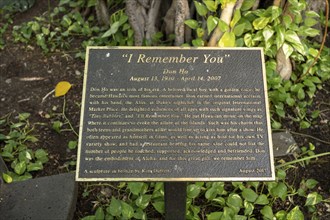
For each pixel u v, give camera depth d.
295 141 2.46
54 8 3.20
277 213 2.05
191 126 1.67
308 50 2.56
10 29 3.10
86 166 1.61
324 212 2.16
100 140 1.65
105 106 1.71
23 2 3.21
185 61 1.79
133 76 1.76
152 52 1.80
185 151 1.64
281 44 2.36
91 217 2.00
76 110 2.63
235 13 2.27
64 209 2.03
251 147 1.65
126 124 1.68
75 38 2.99
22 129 2.54
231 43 2.24
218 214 1.97
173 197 1.72
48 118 2.60
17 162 2.32
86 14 3.14
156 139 1.66
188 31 2.67
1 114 2.63
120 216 2.03
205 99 1.72
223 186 2.14
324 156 2.39
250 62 1.79
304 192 2.21
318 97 2.67
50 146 2.46
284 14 2.48
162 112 1.70
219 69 1.78
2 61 2.90
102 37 2.65
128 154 1.63
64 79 2.78
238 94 1.74
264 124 1.68
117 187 2.25
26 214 2.02
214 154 1.64
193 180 1.60
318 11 2.78
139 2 2.62
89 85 1.74
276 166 2.28
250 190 2.11
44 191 2.10
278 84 2.52
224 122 1.68
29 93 2.73
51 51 2.93
